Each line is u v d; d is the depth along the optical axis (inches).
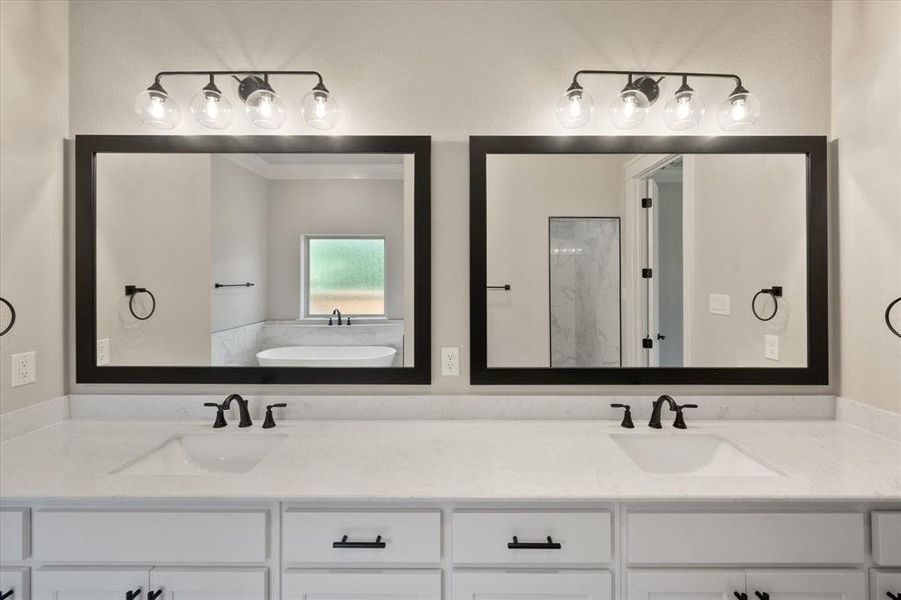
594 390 60.5
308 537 38.4
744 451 48.8
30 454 46.9
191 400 59.5
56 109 57.7
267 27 60.4
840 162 57.8
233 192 62.7
